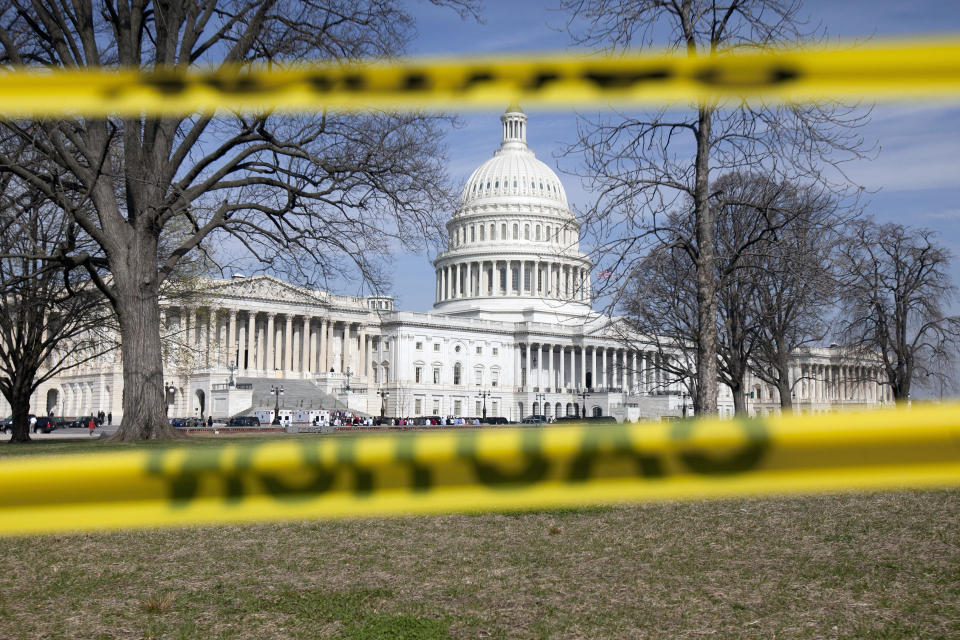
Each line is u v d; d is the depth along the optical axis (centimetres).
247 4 3003
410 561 1034
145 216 3030
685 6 2241
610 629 736
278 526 1311
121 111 168
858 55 153
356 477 166
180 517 162
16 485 160
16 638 710
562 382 15512
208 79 172
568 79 166
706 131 2309
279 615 784
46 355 4703
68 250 3062
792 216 2522
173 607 815
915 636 710
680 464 155
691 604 823
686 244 2411
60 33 2894
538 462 160
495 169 16175
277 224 3312
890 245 5553
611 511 1434
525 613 791
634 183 2277
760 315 4109
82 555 1087
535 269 15700
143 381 3012
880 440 156
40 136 2627
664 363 4975
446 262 16175
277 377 12669
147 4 3114
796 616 776
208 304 5472
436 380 14525
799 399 10775
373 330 14312
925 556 1038
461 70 169
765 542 1148
